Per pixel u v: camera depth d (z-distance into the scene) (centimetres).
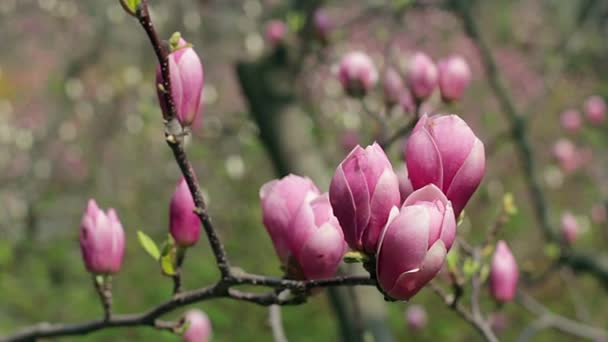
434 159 108
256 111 255
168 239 128
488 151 331
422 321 367
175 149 117
